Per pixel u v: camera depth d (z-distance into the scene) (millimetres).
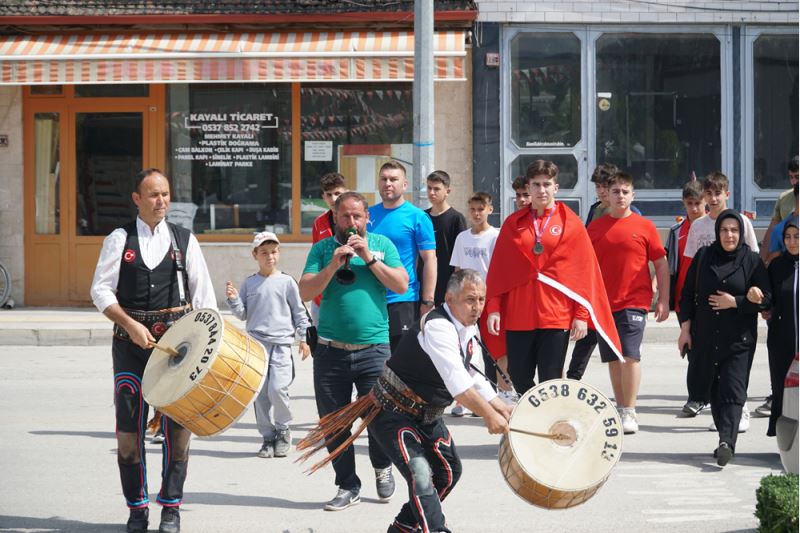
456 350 10969
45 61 31516
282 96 34688
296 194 34875
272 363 17359
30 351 29016
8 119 35125
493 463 16828
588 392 10609
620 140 34969
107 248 12820
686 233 21312
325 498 14875
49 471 16359
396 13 32125
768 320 16875
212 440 18797
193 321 12250
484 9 34094
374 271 13852
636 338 18844
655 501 14617
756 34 35062
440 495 11773
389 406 11383
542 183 16609
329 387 14078
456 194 34656
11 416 20453
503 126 34562
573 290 16422
